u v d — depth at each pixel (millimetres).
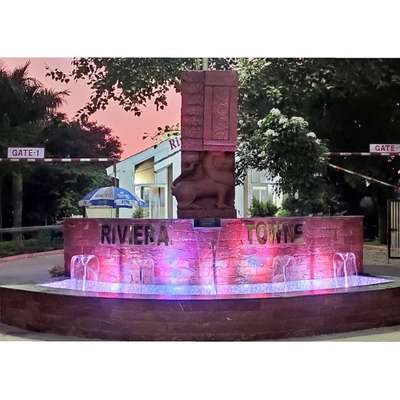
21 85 18516
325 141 16375
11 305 7230
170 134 16406
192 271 7441
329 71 11430
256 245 7617
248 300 6402
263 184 20594
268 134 14312
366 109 17516
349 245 8664
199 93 7953
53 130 22453
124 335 6410
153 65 12141
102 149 23641
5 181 22328
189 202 7949
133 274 7637
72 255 8594
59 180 23359
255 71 13891
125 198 17469
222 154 8016
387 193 18188
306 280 8055
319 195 15453
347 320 6895
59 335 6707
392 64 11555
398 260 12984
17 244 17938
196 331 6340
